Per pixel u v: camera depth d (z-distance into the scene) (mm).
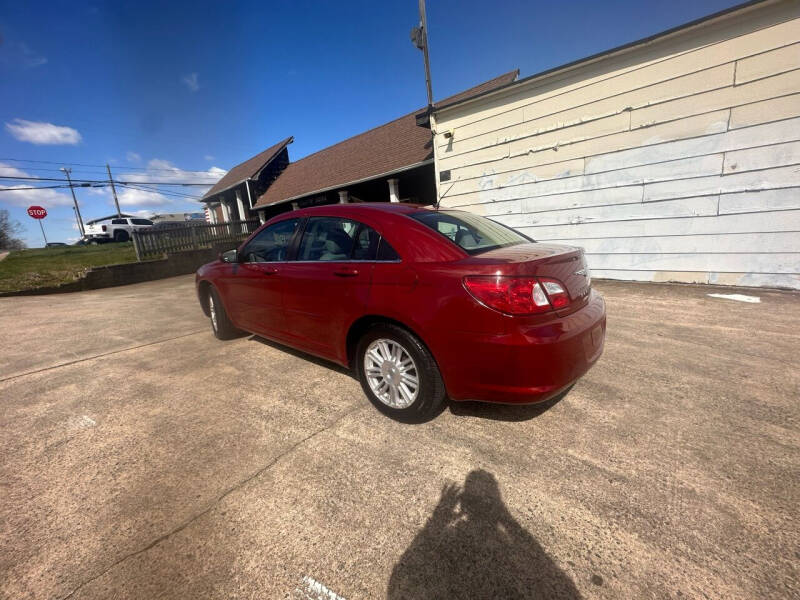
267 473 2074
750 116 4953
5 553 1614
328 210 2994
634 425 2359
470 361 2051
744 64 4891
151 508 1848
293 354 3863
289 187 15727
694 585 1376
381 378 2586
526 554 1529
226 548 1609
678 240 5719
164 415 2742
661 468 1979
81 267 11641
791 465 1959
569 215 6648
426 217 2637
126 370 3627
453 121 7840
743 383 2783
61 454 2309
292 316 3109
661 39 5281
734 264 5352
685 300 4887
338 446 2291
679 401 2602
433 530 1664
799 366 2984
